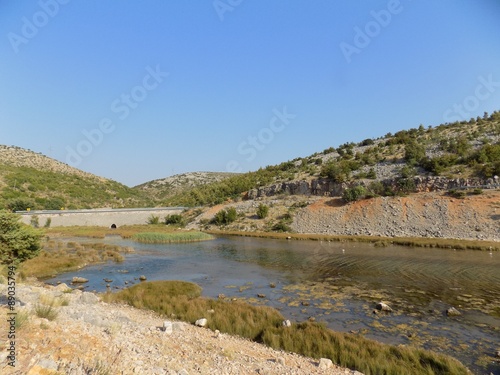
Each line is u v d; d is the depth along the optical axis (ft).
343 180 280.72
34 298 51.31
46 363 23.57
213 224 296.51
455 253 142.10
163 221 360.28
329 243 188.44
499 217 177.27
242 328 54.39
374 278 100.07
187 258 146.10
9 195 368.48
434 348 49.70
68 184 498.69
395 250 155.12
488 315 64.95
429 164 256.32
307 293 83.76
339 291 85.30
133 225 331.36
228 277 106.01
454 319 62.80
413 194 235.20
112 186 612.70
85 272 113.39
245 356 40.65
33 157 585.22
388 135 451.94
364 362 41.37
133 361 29.66
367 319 63.16
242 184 424.87
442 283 92.02
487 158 236.84
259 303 75.25
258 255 151.84
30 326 32.04
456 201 203.10
